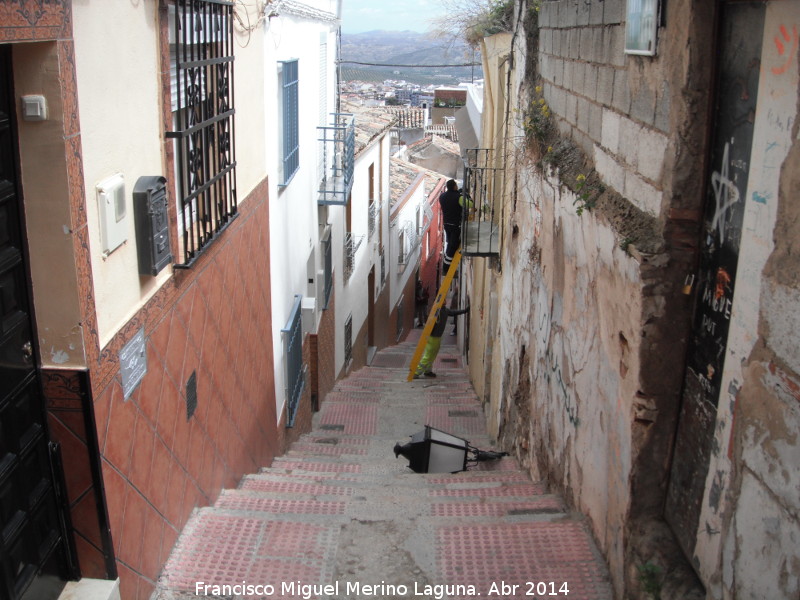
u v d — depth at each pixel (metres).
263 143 6.88
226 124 5.30
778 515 2.54
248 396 6.41
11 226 2.92
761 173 2.75
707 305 3.32
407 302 24.11
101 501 3.35
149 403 3.93
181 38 4.52
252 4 6.33
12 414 2.96
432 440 7.09
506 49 9.92
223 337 5.46
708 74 3.25
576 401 4.97
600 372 4.35
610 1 4.46
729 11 3.10
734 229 3.03
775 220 2.62
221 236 5.34
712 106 3.27
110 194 3.37
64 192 2.97
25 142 2.93
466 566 4.30
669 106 3.43
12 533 2.97
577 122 5.46
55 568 3.36
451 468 7.12
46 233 3.01
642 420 3.67
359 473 7.19
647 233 3.66
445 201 13.40
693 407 3.46
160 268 3.89
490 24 10.61
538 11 7.45
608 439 4.18
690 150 3.35
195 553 4.35
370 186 16.41
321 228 11.20
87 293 3.15
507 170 9.12
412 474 6.93
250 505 5.27
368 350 17.31
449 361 17.56
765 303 2.68
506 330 8.90
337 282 12.85
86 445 3.26
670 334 3.55
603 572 4.18
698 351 3.41
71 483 3.32
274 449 7.84
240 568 4.25
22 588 3.05
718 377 3.16
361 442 9.92
